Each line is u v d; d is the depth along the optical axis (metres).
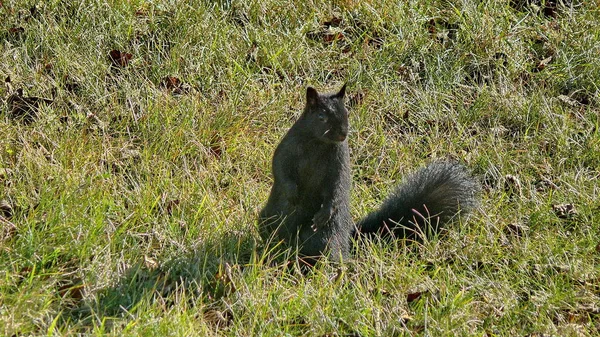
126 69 12.46
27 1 13.34
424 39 13.80
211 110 12.02
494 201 10.93
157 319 7.91
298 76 12.97
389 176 11.45
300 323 8.48
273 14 14.00
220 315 8.38
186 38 13.19
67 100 11.78
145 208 9.82
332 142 9.09
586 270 9.62
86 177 10.28
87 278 8.55
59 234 8.99
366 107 12.50
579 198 11.01
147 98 11.92
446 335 8.40
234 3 13.95
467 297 9.03
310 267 9.36
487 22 14.06
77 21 13.07
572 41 13.98
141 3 13.67
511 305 9.01
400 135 12.23
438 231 10.26
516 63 13.53
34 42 12.66
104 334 7.62
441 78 13.27
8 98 11.46
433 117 12.54
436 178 10.33
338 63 13.37
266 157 11.29
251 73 12.84
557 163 11.81
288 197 9.25
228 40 13.37
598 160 11.85
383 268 9.29
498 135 12.35
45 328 7.77
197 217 9.85
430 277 9.51
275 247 9.34
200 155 11.08
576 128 12.44
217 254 9.30
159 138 11.30
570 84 13.36
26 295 7.94
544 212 10.63
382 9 14.32
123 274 8.75
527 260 9.77
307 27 13.84
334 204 9.33
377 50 13.69
